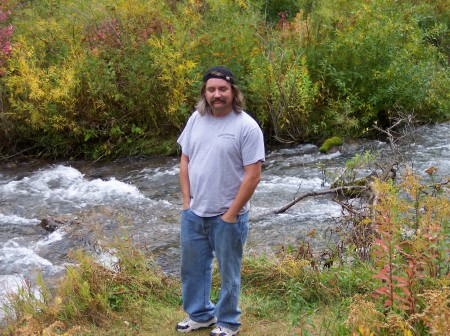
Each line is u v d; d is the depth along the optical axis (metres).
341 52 11.27
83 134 10.97
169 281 5.43
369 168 8.91
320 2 12.09
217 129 4.07
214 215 4.12
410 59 11.77
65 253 6.85
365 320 3.82
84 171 10.28
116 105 11.03
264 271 5.29
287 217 7.45
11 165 10.73
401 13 11.89
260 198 8.30
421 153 9.87
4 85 10.88
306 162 10.02
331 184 8.38
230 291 4.25
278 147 10.98
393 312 3.91
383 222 4.27
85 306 4.87
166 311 4.94
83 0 11.82
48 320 4.78
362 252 5.38
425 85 11.20
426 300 3.85
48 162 10.87
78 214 8.02
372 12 11.47
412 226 4.46
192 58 10.86
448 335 3.37
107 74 10.70
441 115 11.80
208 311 4.52
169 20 11.24
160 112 11.02
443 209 4.32
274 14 14.22
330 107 11.09
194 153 4.16
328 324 4.36
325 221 7.23
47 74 10.85
